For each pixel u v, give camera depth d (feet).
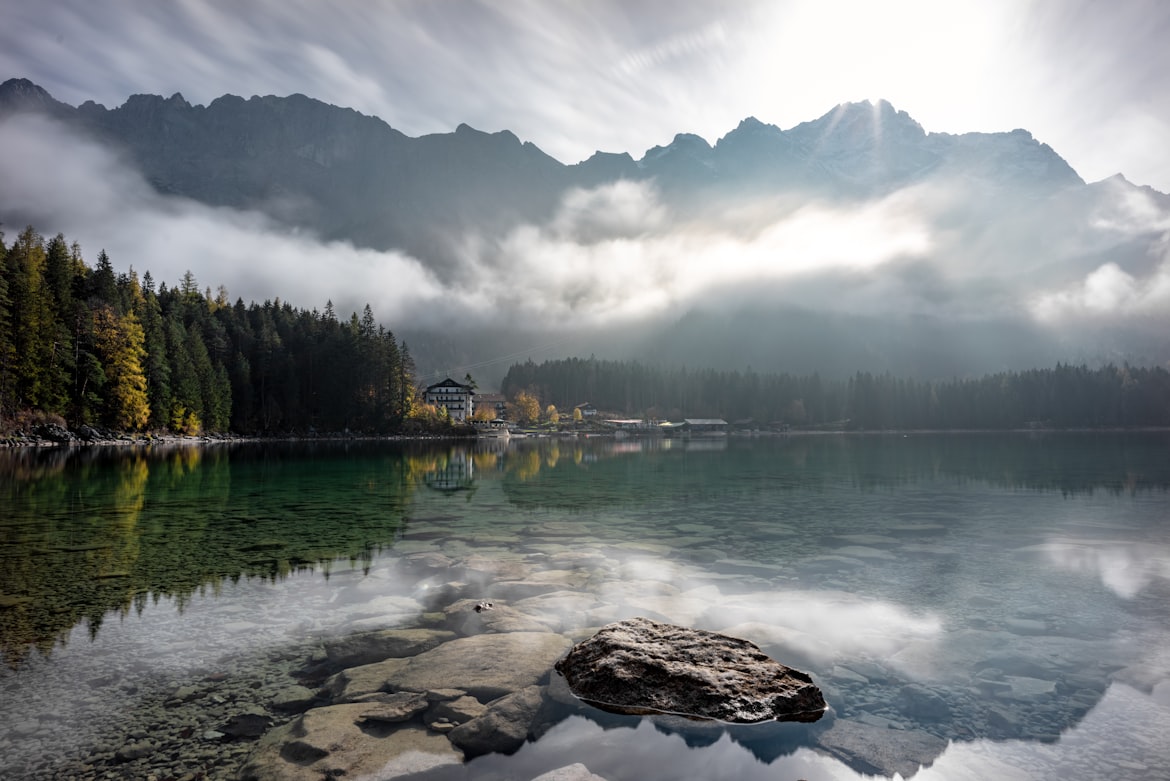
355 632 38.24
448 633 38.01
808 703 28.32
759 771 23.22
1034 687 30.40
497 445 422.00
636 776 22.84
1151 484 125.90
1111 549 63.05
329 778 22.11
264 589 47.98
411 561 57.72
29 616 41.09
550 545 66.23
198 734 25.75
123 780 22.33
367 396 456.45
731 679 29.40
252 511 90.53
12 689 29.91
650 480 147.43
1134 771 23.02
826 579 51.52
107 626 39.19
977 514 87.71
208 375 356.79
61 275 290.97
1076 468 168.96
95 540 67.41
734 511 92.89
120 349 285.64
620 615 40.75
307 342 454.40
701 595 46.34
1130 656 34.45
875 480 142.41
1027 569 54.80
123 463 176.55
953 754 24.36
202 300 474.08
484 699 28.84
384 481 141.69
